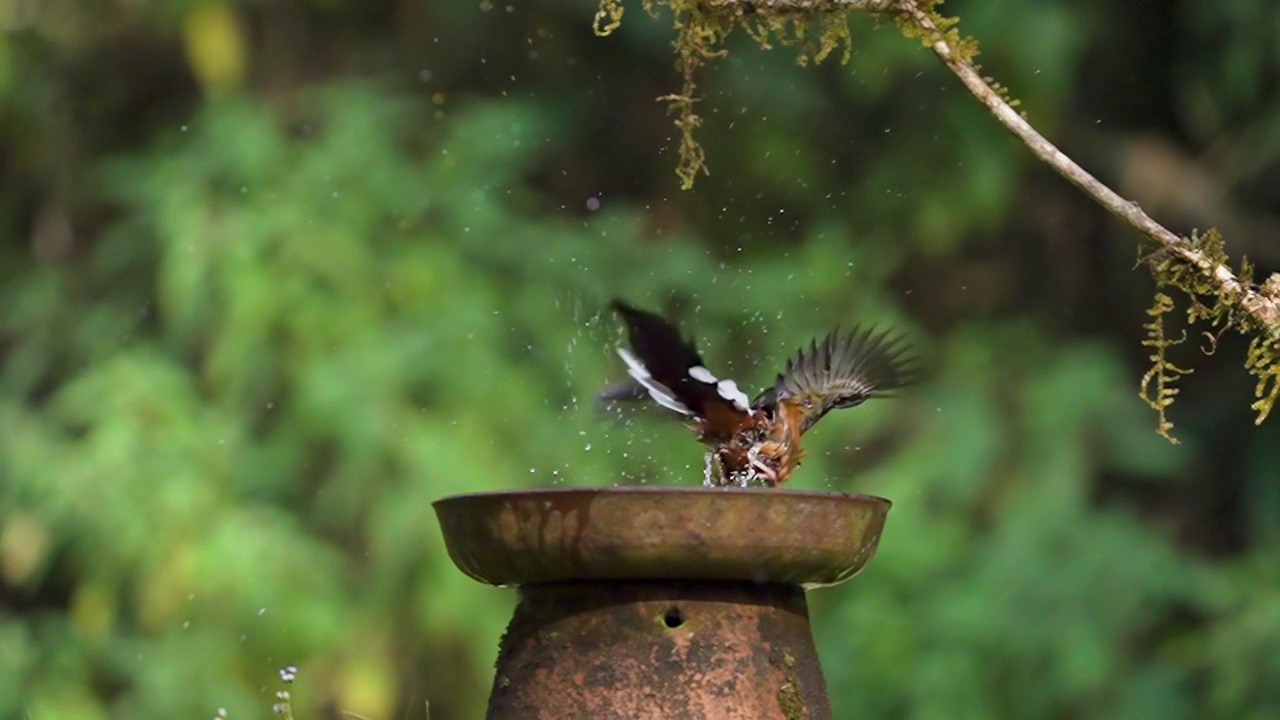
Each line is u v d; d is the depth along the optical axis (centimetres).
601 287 1283
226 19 1352
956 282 1449
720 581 446
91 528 1228
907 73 1359
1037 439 1331
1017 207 1440
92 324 1359
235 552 1206
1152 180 1391
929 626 1272
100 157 1460
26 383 1342
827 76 1380
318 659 1214
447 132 1351
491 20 1425
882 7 499
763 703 445
